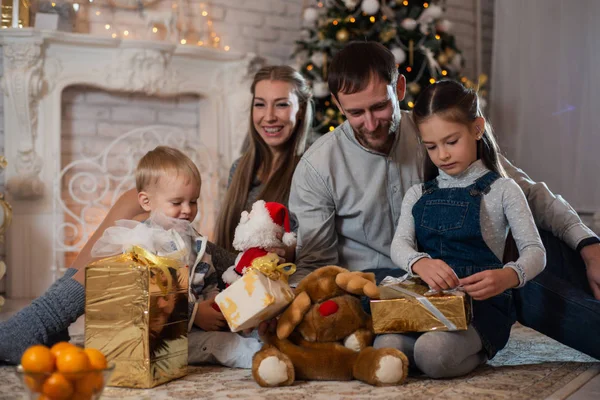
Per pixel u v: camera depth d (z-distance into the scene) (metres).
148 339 1.65
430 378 1.73
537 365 1.91
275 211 1.91
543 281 1.92
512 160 4.48
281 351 1.73
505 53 4.57
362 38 4.25
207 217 4.43
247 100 4.58
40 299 1.93
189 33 4.61
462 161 1.86
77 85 4.32
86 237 4.07
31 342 1.88
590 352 1.87
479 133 1.90
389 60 2.04
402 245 1.88
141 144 4.43
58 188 4.09
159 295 1.69
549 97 4.25
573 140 4.12
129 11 4.46
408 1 4.36
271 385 1.65
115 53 4.26
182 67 4.44
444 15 5.05
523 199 1.85
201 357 1.95
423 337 1.69
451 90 1.86
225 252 2.20
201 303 1.99
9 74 4.06
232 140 4.60
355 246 2.29
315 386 1.65
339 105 2.11
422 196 1.95
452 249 1.87
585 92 4.06
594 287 1.99
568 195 4.12
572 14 4.14
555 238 2.10
